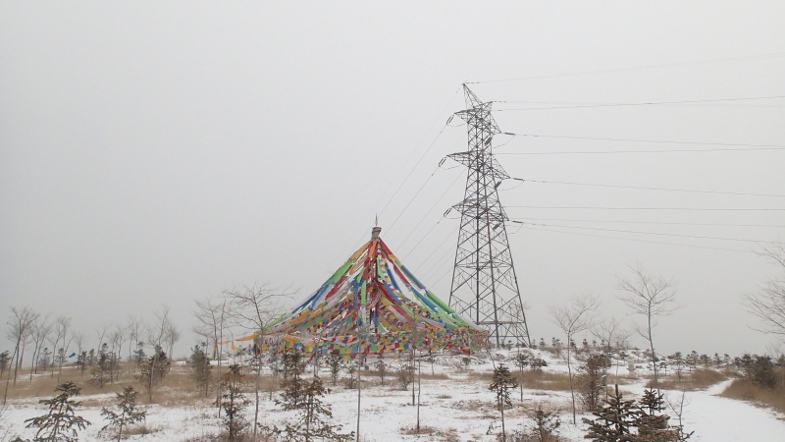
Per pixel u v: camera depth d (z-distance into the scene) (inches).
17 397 1237.1
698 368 2218.3
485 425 853.8
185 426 838.5
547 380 1563.7
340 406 1058.7
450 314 1669.5
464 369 1861.5
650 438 462.0
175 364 2215.8
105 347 2151.8
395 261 1686.8
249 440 722.8
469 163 2383.1
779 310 1077.1
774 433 783.1
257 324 781.9
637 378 1752.0
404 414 962.7
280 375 1515.7
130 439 748.6
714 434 779.4
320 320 1561.3
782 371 1337.4
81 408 1066.1
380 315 1626.5
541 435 732.7
